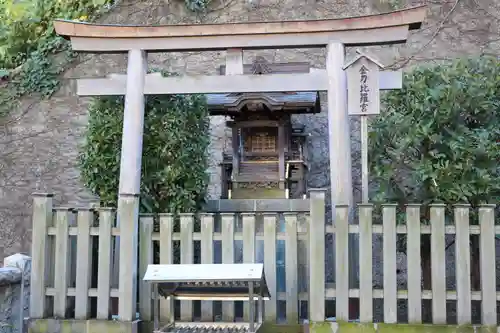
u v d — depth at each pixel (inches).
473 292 182.9
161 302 199.2
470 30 320.5
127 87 218.4
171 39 219.5
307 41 213.6
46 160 327.3
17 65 370.9
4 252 316.2
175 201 221.5
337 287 185.5
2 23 382.6
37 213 204.2
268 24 213.9
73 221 213.2
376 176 219.5
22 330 184.5
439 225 184.4
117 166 223.0
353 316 193.6
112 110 227.5
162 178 219.0
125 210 200.7
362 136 202.8
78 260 200.8
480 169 199.6
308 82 212.7
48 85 335.6
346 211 187.8
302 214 227.8
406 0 328.5
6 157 328.8
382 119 230.5
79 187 322.0
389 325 181.9
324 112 321.4
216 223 259.0
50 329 197.8
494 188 200.4
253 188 270.1
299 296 193.9
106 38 221.1
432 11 325.1
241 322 194.7
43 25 376.2
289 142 279.4
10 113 334.6
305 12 339.0
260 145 275.6
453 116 209.2
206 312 198.1
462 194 196.4
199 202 238.7
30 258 201.2
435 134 204.2
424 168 201.9
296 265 194.2
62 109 333.1
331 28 211.0
